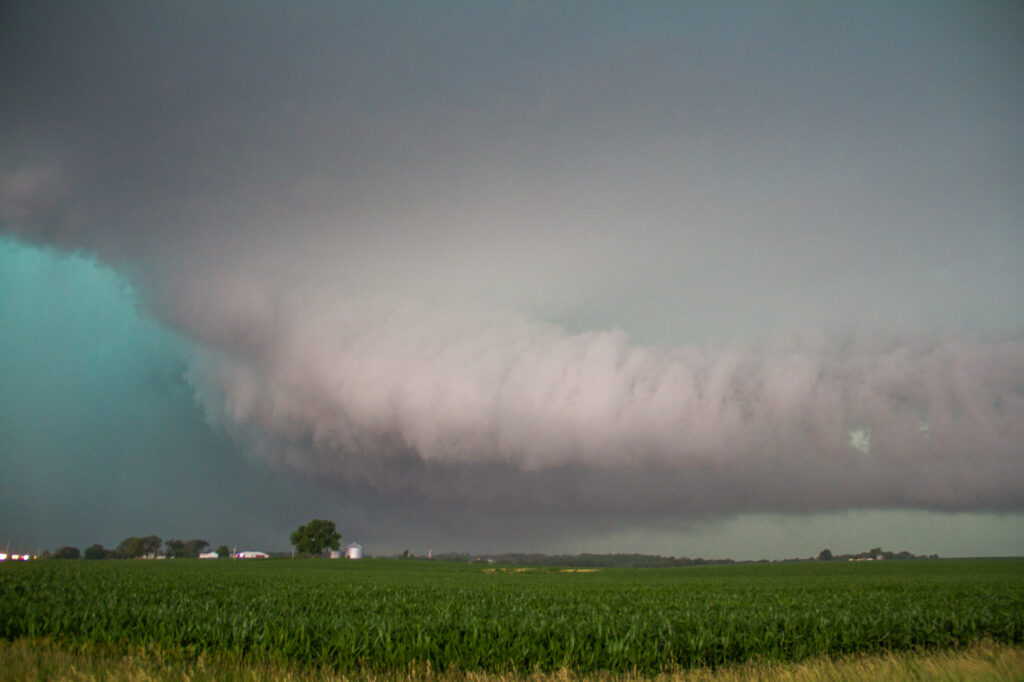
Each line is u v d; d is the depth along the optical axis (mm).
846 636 20984
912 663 17391
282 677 15438
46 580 44969
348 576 79250
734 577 88062
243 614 21672
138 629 19969
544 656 17922
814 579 75562
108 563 106375
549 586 57469
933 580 66562
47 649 17875
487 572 113250
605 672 17094
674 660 18203
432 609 27781
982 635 23203
